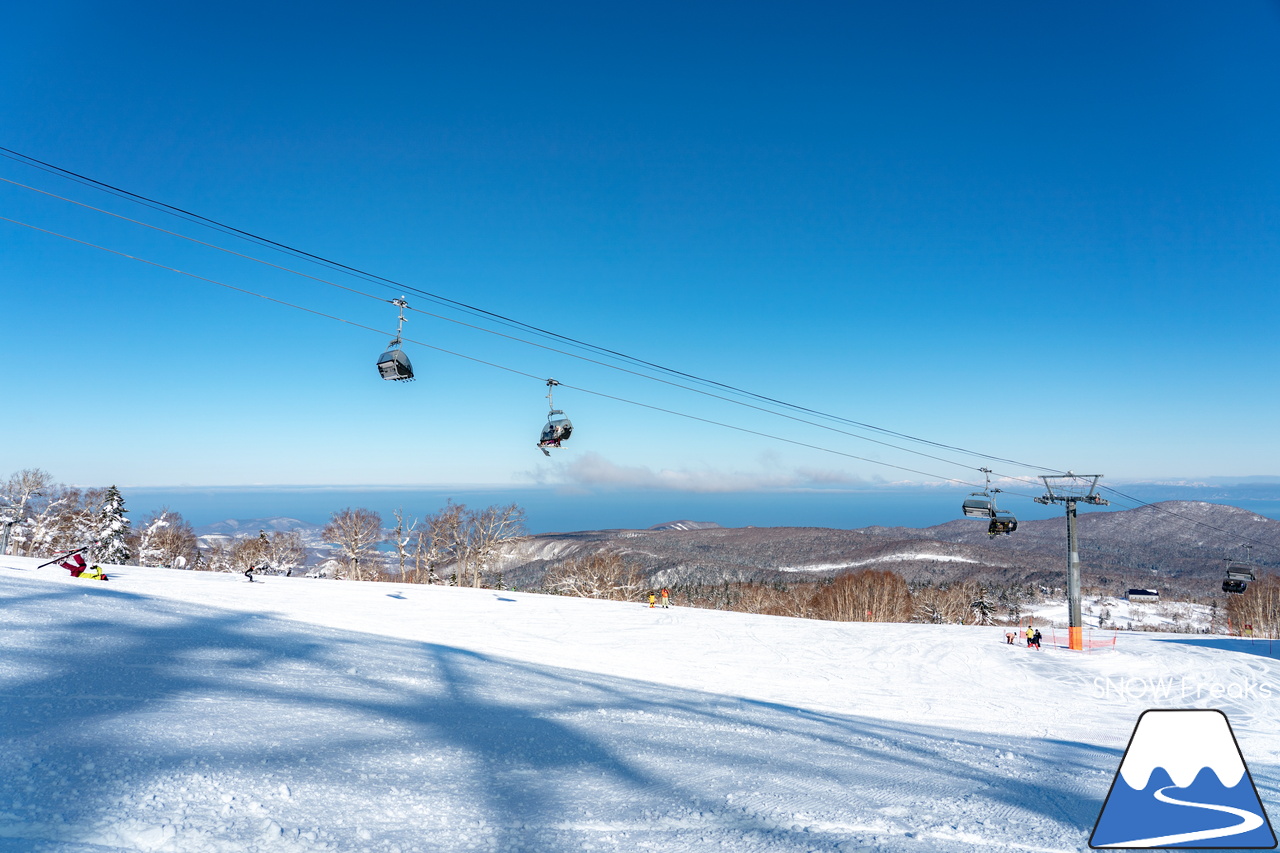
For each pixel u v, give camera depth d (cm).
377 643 1927
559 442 2528
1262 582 8444
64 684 833
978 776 953
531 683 1545
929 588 9931
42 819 438
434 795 614
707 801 689
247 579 4659
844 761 995
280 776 596
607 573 8200
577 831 559
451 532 8131
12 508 7056
